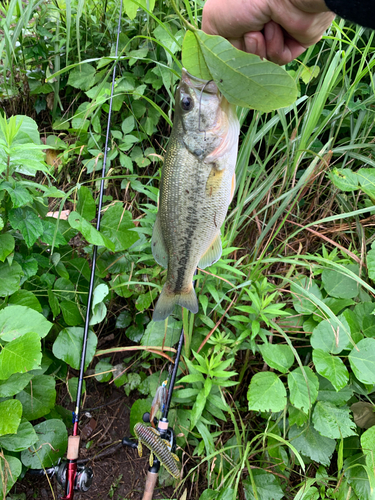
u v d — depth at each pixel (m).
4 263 0.53
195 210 0.40
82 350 0.57
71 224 0.54
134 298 0.69
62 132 0.85
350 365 0.54
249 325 0.58
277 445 0.55
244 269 0.66
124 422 0.67
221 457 0.56
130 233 0.61
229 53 0.28
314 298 0.52
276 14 0.31
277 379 0.55
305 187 0.70
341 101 0.63
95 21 0.78
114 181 0.78
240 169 0.62
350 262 0.63
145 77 0.74
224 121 0.36
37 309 0.53
